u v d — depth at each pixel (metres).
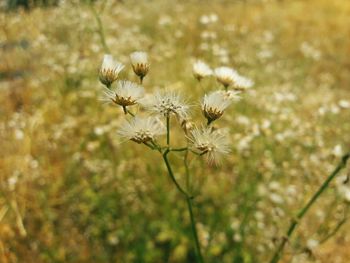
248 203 0.28
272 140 0.30
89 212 0.30
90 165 0.31
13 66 0.47
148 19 0.58
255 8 0.81
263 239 0.27
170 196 0.29
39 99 0.42
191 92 0.33
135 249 0.27
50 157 0.33
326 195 0.28
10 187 0.28
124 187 0.29
